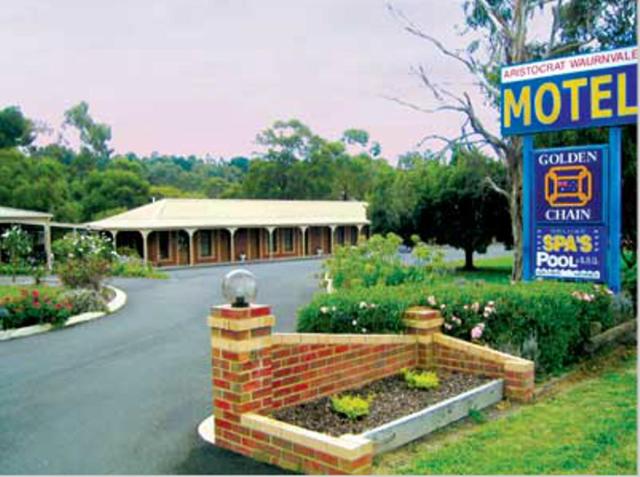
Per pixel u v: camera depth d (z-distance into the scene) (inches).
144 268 956.0
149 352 342.6
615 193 330.3
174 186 2539.4
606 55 332.2
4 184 1599.4
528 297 265.9
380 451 179.8
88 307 496.7
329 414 195.0
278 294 649.0
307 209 1545.3
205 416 220.2
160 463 176.1
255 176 2304.4
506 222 853.8
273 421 177.3
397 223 960.3
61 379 281.7
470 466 167.5
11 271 951.0
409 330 255.9
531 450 179.0
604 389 247.8
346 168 2338.8
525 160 363.3
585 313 297.1
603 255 334.0
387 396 216.1
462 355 246.4
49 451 187.5
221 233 1316.4
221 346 186.7
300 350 204.1
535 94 357.4
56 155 2265.0
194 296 639.1
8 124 2137.1
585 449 178.1
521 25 575.5
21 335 405.1
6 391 262.4
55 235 1392.7
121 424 212.7
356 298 271.3
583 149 340.2
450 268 507.5
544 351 269.0
